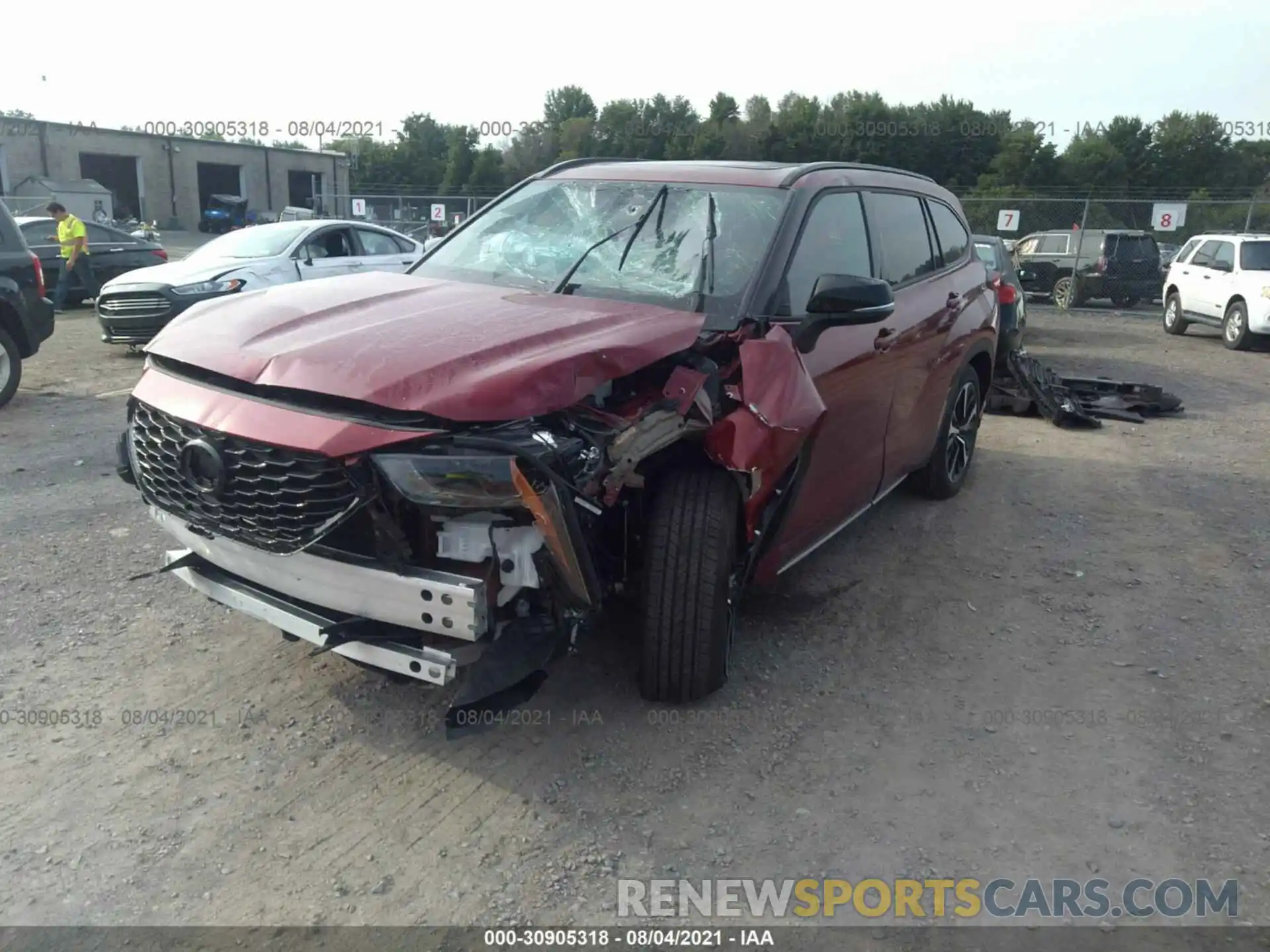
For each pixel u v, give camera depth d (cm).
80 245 1520
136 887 271
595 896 273
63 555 497
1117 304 2277
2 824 296
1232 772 337
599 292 391
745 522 353
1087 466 735
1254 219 2708
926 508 614
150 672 385
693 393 328
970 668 408
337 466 284
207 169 4584
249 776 322
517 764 331
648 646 352
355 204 3038
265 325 340
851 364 418
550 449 288
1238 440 849
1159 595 488
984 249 1215
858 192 473
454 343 311
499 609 297
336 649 307
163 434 324
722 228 406
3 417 795
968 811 313
